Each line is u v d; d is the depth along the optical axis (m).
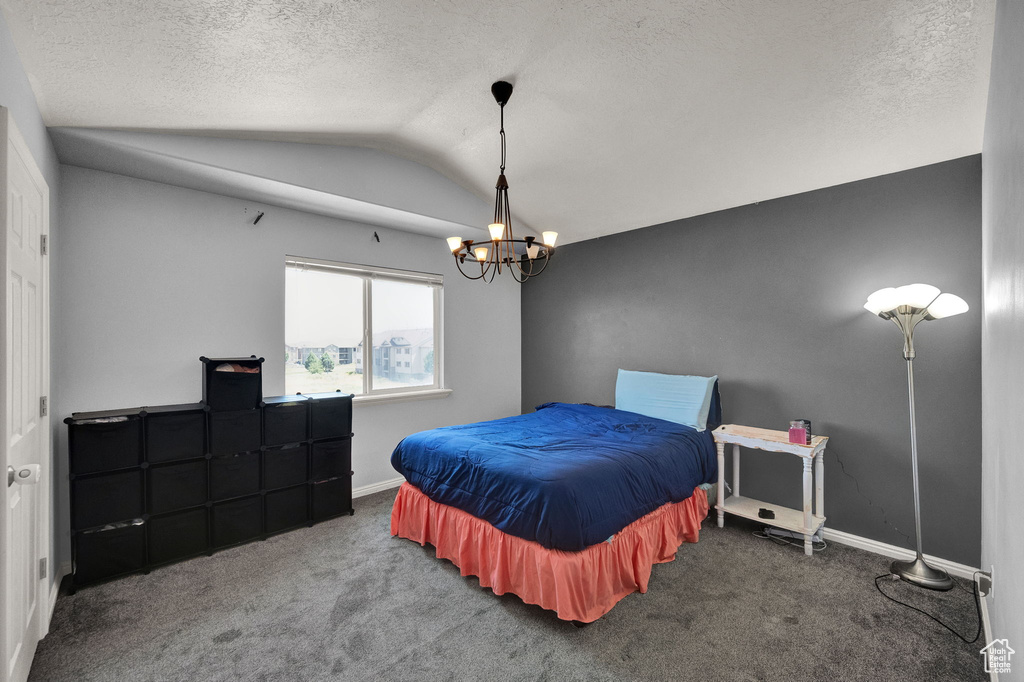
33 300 1.86
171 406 2.78
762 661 1.81
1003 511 1.47
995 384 1.72
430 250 4.35
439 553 2.64
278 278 3.39
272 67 2.02
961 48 1.87
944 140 2.43
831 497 3.01
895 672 1.74
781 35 1.94
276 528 3.01
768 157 2.81
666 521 2.66
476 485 2.42
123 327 2.75
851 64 2.05
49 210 2.12
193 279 3.01
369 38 1.90
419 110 2.71
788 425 3.23
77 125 2.24
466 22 1.87
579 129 2.83
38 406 1.93
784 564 2.62
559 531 2.00
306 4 1.62
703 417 3.36
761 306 3.37
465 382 4.63
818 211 3.10
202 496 2.71
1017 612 1.15
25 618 1.70
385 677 1.72
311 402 3.17
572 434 3.11
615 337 4.34
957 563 2.54
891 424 2.79
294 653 1.86
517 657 1.84
